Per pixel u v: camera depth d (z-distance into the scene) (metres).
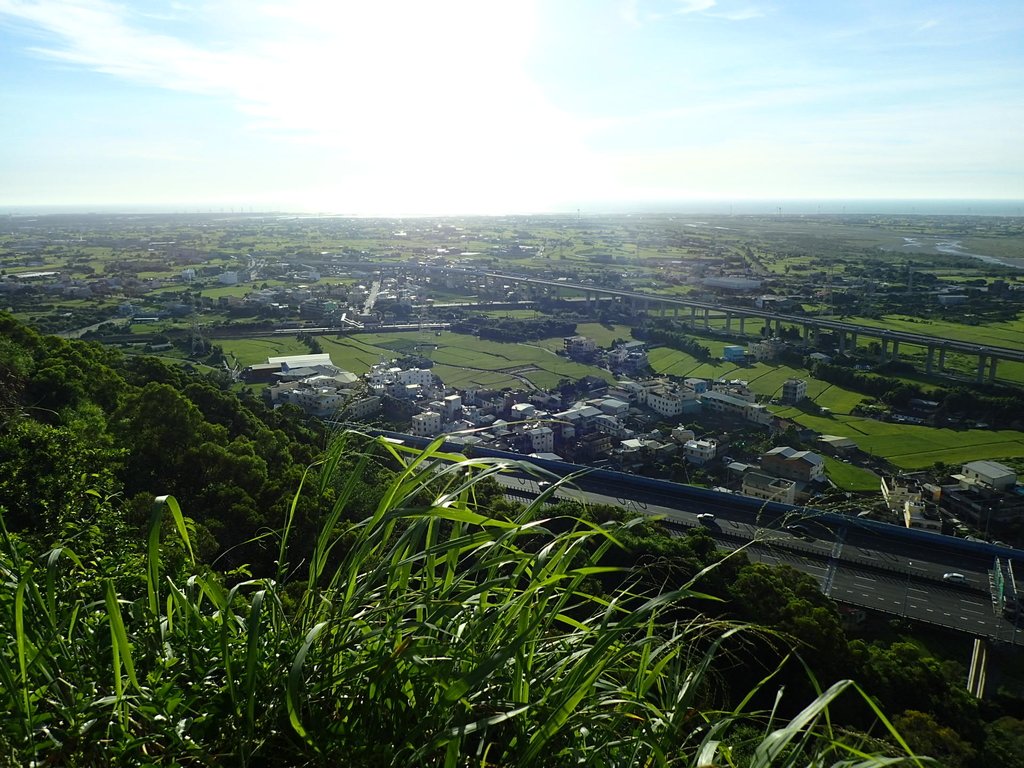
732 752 4.97
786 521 7.97
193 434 34.34
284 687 4.63
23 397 32.44
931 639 32.06
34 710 4.67
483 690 4.61
